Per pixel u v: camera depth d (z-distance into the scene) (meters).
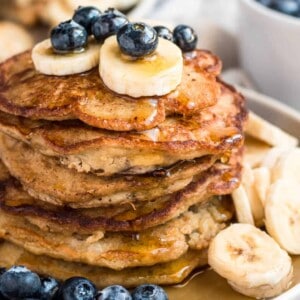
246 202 0.44
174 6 0.69
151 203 0.41
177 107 0.40
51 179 0.41
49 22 0.66
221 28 0.62
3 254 0.43
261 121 0.49
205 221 0.43
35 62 0.42
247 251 0.42
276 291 0.41
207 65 0.43
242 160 0.45
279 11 0.59
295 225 0.43
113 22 0.42
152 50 0.40
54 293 0.41
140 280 0.42
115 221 0.41
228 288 0.42
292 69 0.56
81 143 0.39
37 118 0.40
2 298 0.41
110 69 0.40
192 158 0.40
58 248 0.41
